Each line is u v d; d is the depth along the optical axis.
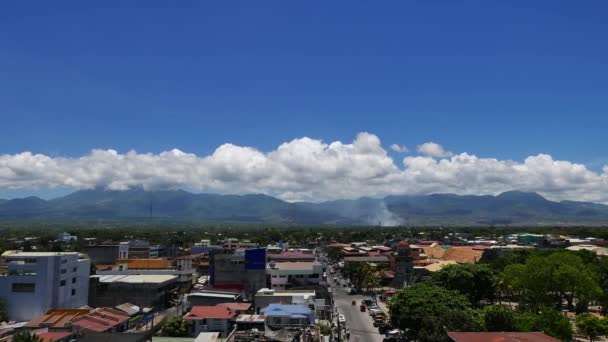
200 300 104.44
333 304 118.69
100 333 72.50
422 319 75.06
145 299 110.44
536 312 93.62
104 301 110.44
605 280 119.00
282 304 99.62
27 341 62.09
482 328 71.81
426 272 157.50
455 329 69.69
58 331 80.12
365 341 87.12
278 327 87.38
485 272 114.88
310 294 105.75
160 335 85.62
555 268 110.62
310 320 92.75
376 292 149.75
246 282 120.88
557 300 119.00
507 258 155.38
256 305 103.00
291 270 126.44
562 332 73.81
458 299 83.31
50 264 96.25
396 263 162.75
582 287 106.75
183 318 87.31
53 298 96.44
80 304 104.56
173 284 124.38
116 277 122.06
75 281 103.00
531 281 110.25
